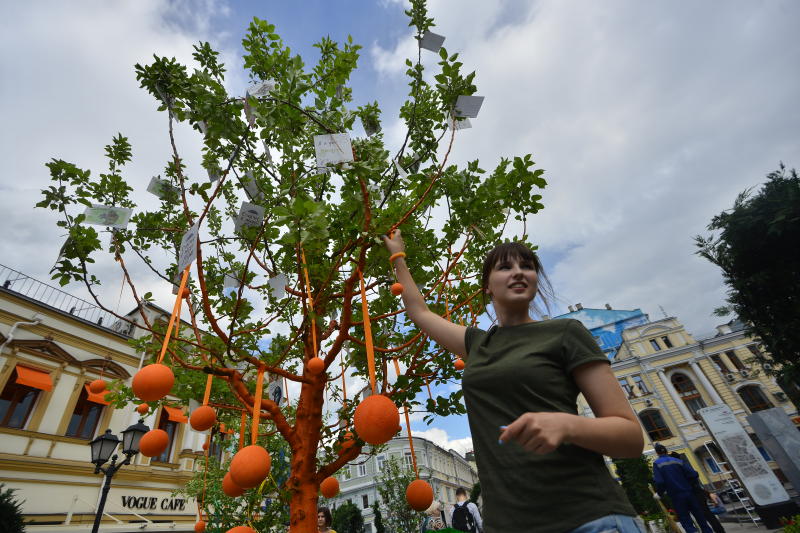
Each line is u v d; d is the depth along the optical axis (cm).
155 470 1229
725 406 849
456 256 270
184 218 328
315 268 259
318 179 293
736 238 695
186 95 247
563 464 83
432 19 247
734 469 802
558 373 94
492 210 269
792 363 672
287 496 248
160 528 1149
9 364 1014
